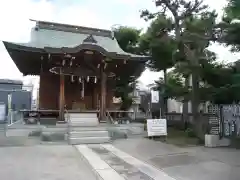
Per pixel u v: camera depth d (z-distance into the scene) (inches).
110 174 260.1
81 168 285.6
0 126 619.8
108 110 690.8
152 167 290.2
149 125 515.2
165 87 577.6
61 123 579.5
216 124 479.8
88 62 661.9
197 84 533.0
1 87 1040.8
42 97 732.0
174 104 1056.8
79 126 554.9
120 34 929.5
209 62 530.0
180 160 324.8
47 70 743.1
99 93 759.1
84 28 827.4
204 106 674.8
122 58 645.9
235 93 456.1
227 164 301.0
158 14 650.2
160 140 505.7
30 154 357.1
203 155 354.6
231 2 325.4
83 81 719.7
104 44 798.5
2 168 277.7
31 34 748.6
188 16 569.9
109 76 751.7
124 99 916.6
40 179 239.9
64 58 631.8
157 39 652.1
